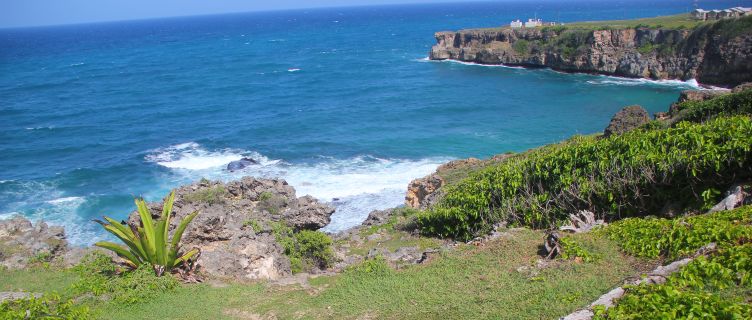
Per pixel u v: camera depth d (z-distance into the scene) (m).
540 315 11.43
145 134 69.38
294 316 14.02
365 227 30.36
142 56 179.25
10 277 17.84
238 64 145.88
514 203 20.78
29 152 61.59
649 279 11.09
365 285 15.67
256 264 18.75
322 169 52.69
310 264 21.30
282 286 16.53
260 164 55.16
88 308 13.91
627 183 18.11
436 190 32.19
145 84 112.88
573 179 19.52
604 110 76.88
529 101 85.25
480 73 116.00
